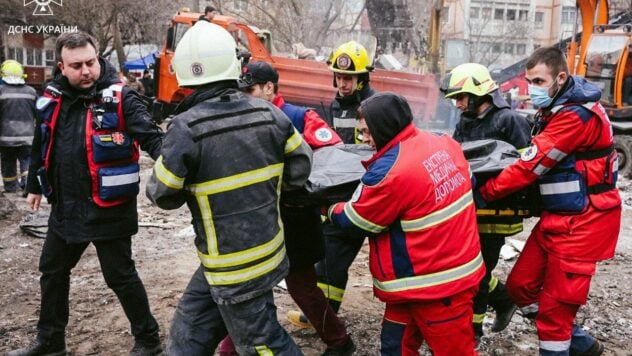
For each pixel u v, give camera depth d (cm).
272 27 2536
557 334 335
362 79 470
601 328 449
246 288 276
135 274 364
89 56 334
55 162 345
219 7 2511
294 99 1394
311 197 317
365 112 290
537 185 344
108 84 345
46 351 373
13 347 406
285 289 504
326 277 383
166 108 1490
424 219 283
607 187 328
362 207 285
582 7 1399
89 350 401
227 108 272
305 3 2545
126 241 359
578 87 317
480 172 337
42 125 346
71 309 468
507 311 419
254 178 273
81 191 344
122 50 2936
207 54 271
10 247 639
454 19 5162
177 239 675
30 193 367
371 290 519
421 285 287
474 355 302
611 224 328
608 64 1298
